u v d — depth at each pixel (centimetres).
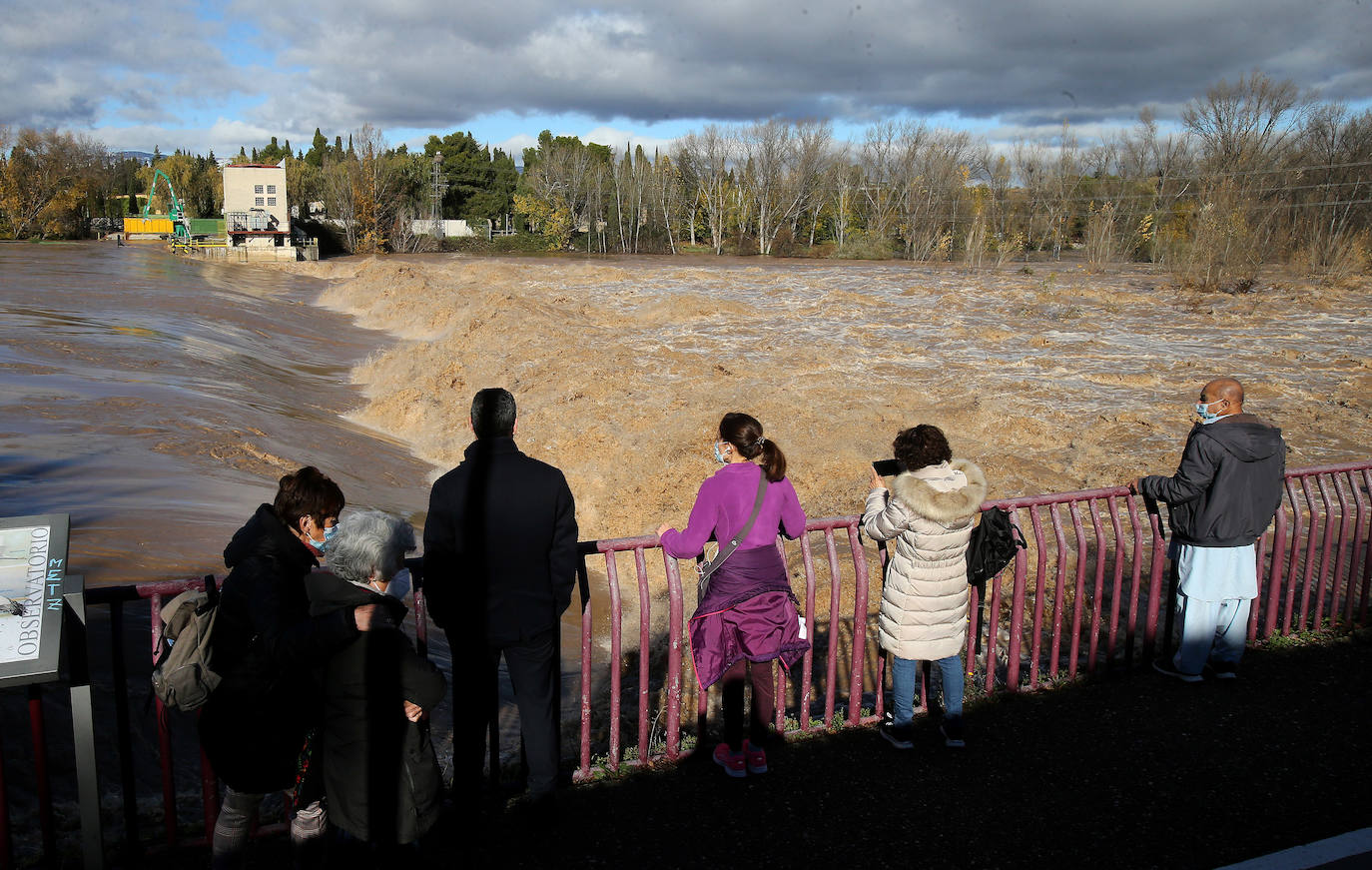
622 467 1555
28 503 941
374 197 8000
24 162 7912
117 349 2047
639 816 398
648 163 9656
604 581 1177
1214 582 531
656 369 2231
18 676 270
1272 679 555
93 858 327
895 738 462
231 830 317
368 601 305
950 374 2167
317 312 3753
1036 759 455
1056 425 1662
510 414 358
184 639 295
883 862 368
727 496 411
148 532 891
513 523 348
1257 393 1875
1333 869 365
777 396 1911
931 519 431
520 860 364
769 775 436
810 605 473
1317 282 3978
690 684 762
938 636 448
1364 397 1806
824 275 5025
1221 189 4538
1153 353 2398
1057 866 368
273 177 6475
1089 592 905
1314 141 5884
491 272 4966
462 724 364
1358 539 634
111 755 480
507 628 354
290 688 304
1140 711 511
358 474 1439
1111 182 7719
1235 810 411
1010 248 5462
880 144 8988
